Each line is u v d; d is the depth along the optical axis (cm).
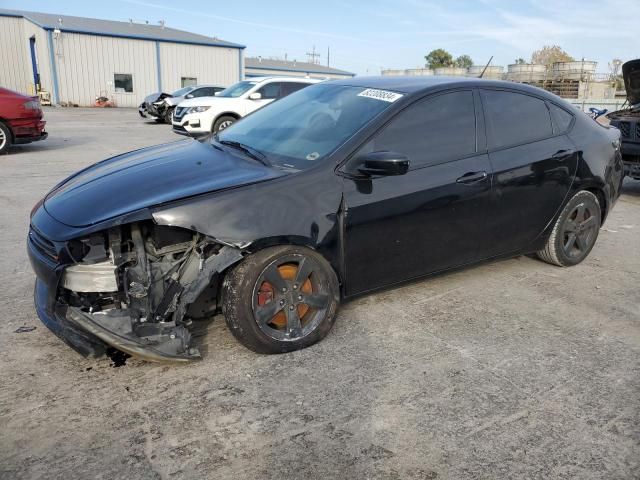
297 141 340
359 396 268
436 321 353
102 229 258
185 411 252
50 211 290
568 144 419
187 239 287
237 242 272
